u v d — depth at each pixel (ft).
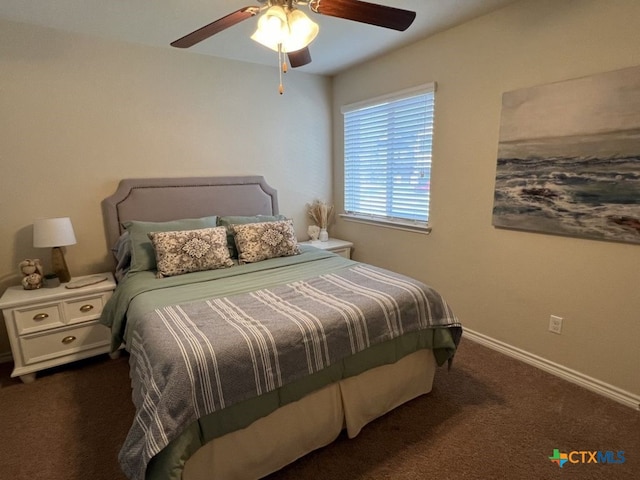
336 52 10.17
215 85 10.50
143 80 9.43
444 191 9.45
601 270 6.71
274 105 11.69
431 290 6.79
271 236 9.25
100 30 8.38
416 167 10.25
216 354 4.55
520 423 6.26
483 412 6.57
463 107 8.64
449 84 8.87
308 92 12.39
